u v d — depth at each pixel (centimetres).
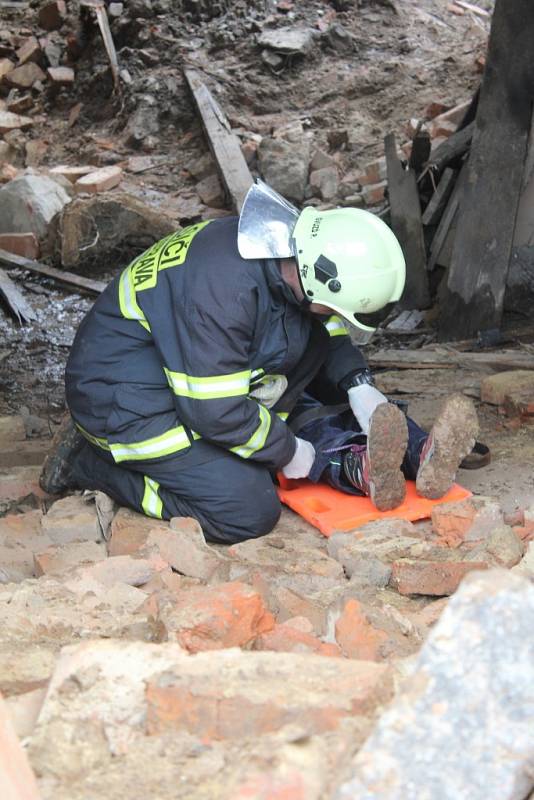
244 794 150
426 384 567
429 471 384
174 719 180
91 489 413
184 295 351
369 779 151
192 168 1091
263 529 384
